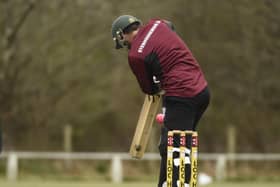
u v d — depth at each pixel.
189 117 25.19
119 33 26.05
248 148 106.94
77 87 101.62
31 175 88.75
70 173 94.56
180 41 25.52
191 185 24.33
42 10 96.38
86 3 97.50
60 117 103.19
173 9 99.06
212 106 104.62
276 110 106.50
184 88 24.97
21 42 95.94
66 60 98.06
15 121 99.50
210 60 102.06
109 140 109.94
